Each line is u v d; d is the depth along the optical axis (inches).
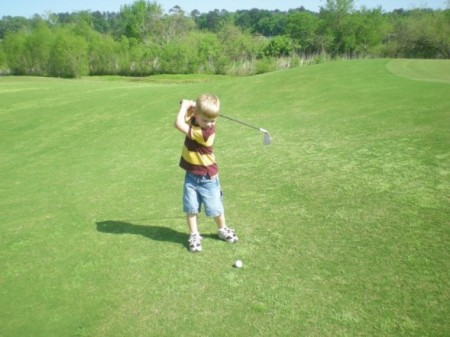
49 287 149.6
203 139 157.9
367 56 2370.8
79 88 879.7
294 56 2375.7
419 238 161.8
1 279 157.4
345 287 136.9
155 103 627.5
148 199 237.0
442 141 274.8
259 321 124.7
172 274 151.5
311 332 118.9
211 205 167.5
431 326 117.4
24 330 128.3
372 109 411.5
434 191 201.9
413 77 591.5
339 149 290.4
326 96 529.0
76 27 2536.9
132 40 2485.2
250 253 162.7
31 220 221.0
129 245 176.7
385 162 250.4
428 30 2123.5
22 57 2260.1
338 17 2386.8
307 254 158.2
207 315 128.9
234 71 2373.3
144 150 384.5
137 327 126.0
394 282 137.1
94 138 470.6
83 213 223.8
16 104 714.8
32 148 453.1
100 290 145.3
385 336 115.3
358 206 195.2
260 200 216.2
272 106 524.4
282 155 295.9
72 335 125.0
